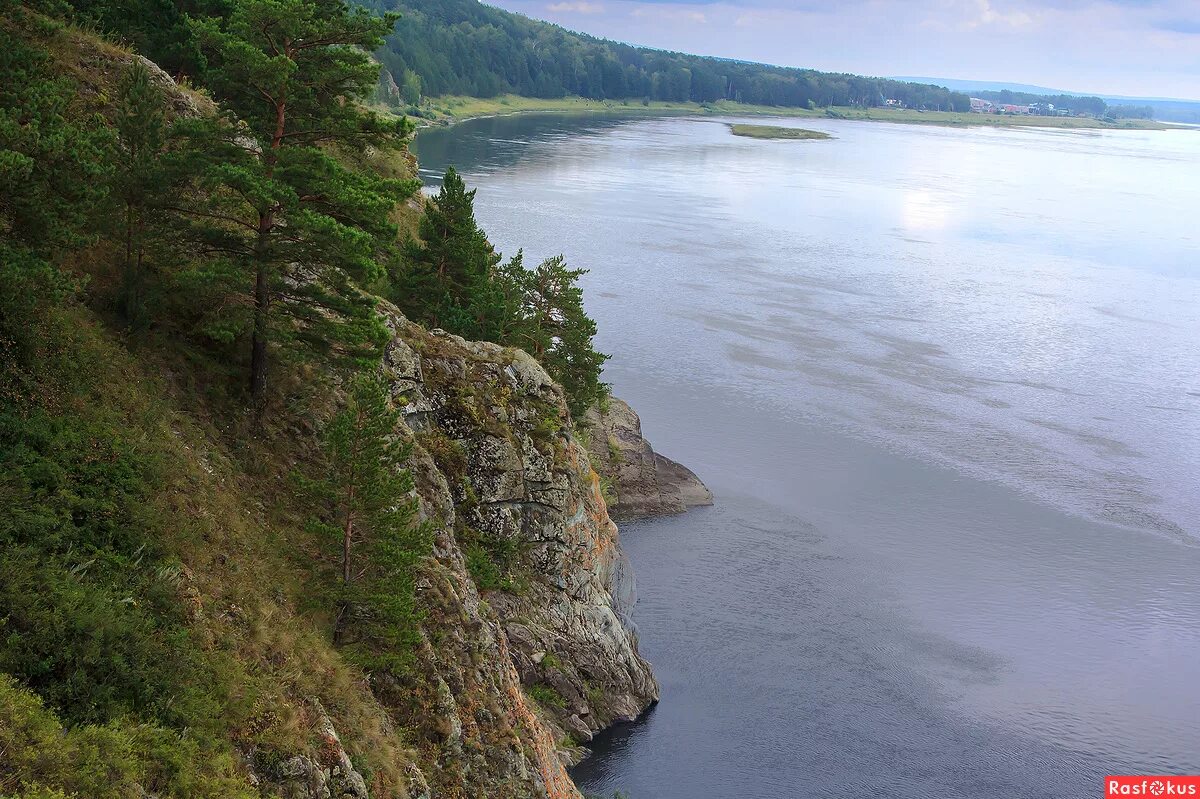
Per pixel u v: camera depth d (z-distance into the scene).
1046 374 100.00
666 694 48.44
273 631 25.27
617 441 72.00
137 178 28.12
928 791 43.50
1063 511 71.94
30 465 23.20
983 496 73.62
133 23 48.16
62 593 20.78
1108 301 130.50
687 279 127.06
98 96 37.12
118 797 18.61
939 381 96.31
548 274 62.81
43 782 17.72
